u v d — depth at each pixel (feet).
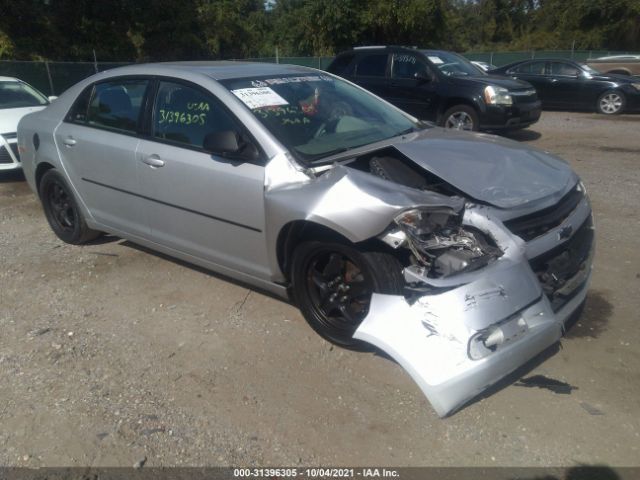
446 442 9.25
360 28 99.55
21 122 18.25
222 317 13.32
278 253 11.81
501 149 12.60
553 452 8.96
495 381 9.08
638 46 120.47
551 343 9.85
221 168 12.32
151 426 9.78
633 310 13.05
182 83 13.57
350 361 11.42
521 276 9.58
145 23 86.74
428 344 9.02
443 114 33.81
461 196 10.78
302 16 102.01
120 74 15.31
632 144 33.24
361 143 12.84
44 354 11.99
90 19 81.10
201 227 13.20
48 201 17.92
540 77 49.42
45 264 16.52
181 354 11.91
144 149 13.93
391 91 35.19
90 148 15.37
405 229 9.62
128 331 12.85
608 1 120.98
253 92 13.01
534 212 10.50
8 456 9.18
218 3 114.01
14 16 71.56
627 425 9.47
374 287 10.03
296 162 11.48
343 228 10.12
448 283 9.20
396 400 10.27
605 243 17.06
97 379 11.12
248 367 11.37
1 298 14.53
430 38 104.83
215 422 9.87
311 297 11.79
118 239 18.34
